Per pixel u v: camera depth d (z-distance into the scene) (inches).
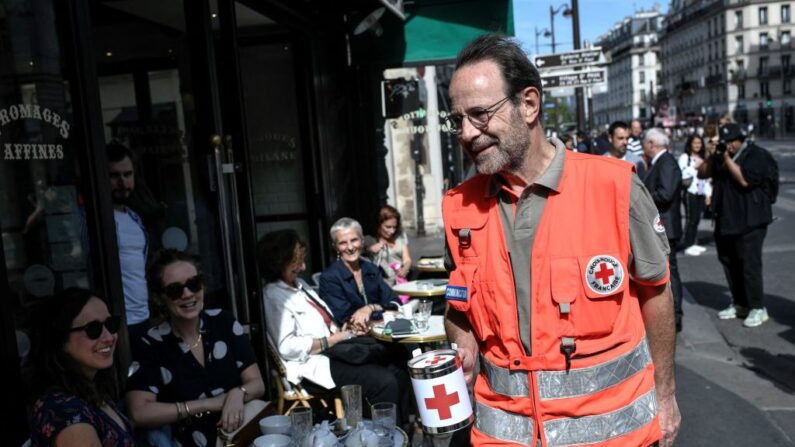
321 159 275.9
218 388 138.7
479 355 86.9
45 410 100.1
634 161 308.8
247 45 273.9
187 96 221.0
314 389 183.6
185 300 133.2
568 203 76.5
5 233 105.7
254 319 183.9
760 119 3863.2
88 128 122.0
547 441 76.0
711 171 283.0
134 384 130.3
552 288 75.3
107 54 247.3
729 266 285.6
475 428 82.4
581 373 75.3
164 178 233.3
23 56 111.7
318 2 270.4
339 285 211.9
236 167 185.3
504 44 77.5
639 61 5605.3
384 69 298.8
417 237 516.1
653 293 78.7
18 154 109.5
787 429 177.3
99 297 108.9
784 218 565.6
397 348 199.8
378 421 128.7
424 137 519.8
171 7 221.1
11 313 102.8
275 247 188.4
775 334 259.6
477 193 82.2
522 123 76.6
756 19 3973.9
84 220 121.1
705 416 188.2
